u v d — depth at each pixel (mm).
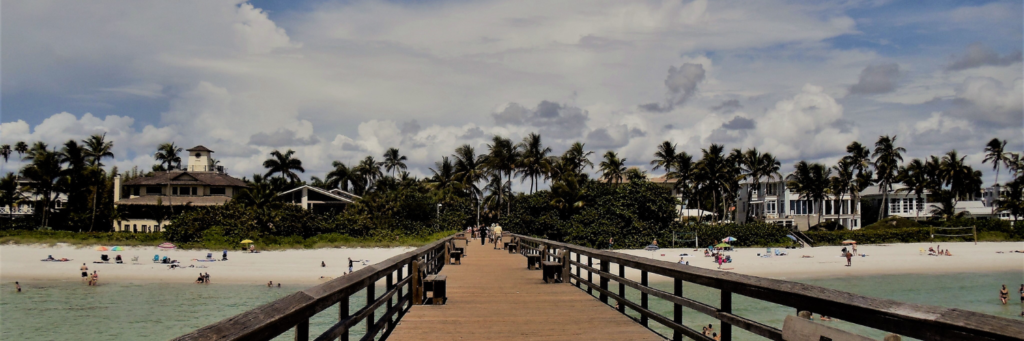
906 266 42906
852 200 79125
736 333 21094
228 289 31672
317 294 3973
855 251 48031
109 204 58969
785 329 3805
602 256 9062
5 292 30953
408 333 6906
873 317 3035
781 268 41344
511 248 23547
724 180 66812
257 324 2926
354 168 81375
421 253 9469
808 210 72875
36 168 56312
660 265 6270
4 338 21281
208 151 73250
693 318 23906
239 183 65125
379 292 29688
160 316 24891
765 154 73500
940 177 76688
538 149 64000
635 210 50812
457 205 65688
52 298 29156
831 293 3436
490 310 8492
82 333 21984
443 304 9031
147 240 45969
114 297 29406
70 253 42812
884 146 76312
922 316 2723
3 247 43469
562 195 52094
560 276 12773
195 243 44531
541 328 7141
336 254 43219
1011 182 76188
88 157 60688
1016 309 27625
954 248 53875
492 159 63844
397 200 53469
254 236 45562
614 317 7852
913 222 66188
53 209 61406
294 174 72188
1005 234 60719
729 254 46344
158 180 59875
